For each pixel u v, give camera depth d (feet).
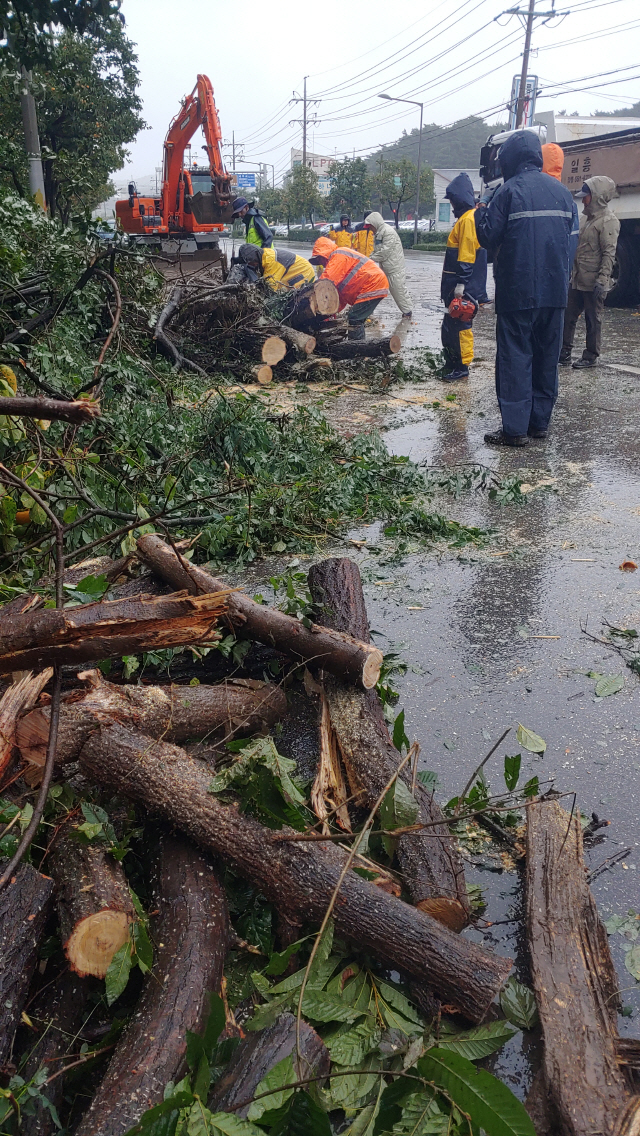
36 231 21.81
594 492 19.01
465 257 30.83
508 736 10.35
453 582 14.70
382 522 17.88
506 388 22.53
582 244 31.94
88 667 9.53
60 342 20.13
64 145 59.67
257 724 9.58
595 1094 5.70
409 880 7.37
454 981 6.31
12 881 6.35
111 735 7.71
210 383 27.30
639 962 7.13
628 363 34.01
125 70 61.41
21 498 12.49
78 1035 6.02
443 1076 5.47
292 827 7.06
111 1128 5.10
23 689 7.84
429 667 11.99
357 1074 5.69
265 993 6.33
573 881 7.63
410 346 40.55
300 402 29.27
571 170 47.42
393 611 13.74
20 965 5.95
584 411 26.61
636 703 10.91
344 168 156.66
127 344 22.76
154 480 16.52
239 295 31.48
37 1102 5.48
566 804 9.14
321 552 16.35
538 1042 6.47
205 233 47.62
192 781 7.47
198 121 45.29
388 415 27.50
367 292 37.14
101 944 6.23
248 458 18.98
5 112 54.34
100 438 15.62
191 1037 5.43
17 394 15.47
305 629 9.91
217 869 7.19
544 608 13.56
